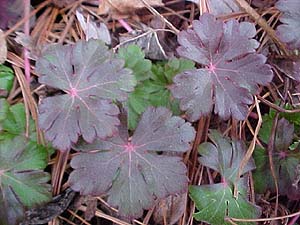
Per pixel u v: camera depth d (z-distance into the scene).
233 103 0.17
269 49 0.19
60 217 0.17
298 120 0.19
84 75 0.16
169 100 0.18
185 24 0.20
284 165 0.18
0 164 0.16
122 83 0.16
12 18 0.18
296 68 0.19
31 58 0.18
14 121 0.17
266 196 0.19
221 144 0.18
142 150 0.16
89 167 0.16
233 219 0.17
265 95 0.19
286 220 0.19
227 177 0.18
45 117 0.16
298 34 0.18
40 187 0.16
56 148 0.16
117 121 0.16
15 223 0.16
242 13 0.20
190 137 0.16
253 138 0.18
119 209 0.16
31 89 0.18
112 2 0.19
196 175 0.18
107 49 0.17
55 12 0.19
